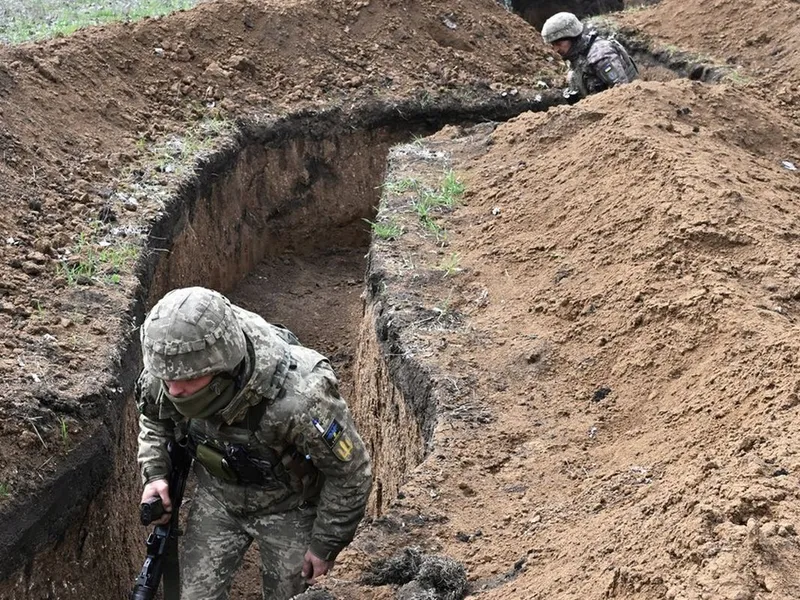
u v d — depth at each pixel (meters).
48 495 4.18
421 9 10.28
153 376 3.28
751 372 3.77
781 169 6.20
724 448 3.38
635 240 5.02
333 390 3.34
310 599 3.21
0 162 6.29
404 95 9.34
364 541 3.50
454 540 3.50
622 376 4.27
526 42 10.67
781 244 4.80
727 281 4.50
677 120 6.44
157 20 8.85
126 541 4.90
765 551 2.48
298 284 8.45
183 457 3.63
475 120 9.55
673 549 2.66
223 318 3.10
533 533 3.45
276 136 8.48
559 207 5.72
